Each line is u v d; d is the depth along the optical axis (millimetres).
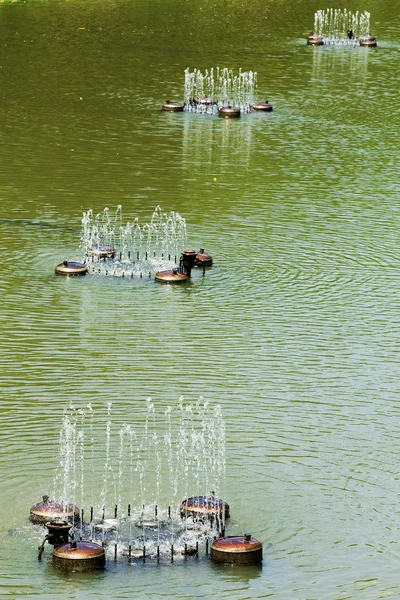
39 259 27828
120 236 29641
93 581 14828
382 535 16141
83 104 43906
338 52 56375
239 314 24703
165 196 33000
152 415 19484
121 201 32344
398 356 22547
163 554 15484
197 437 18734
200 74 49531
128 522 16234
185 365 21703
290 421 19453
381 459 18250
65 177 34312
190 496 16938
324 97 47000
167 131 40719
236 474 17609
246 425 19234
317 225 31094
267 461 18062
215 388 20688
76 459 17891
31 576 14883
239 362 21953
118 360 21844
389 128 42406
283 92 47625
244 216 31594
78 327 23562
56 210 31359
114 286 26297
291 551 15680
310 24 63562
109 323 23859
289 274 27422
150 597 14508
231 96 46500
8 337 22859
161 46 55094
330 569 15281
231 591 14688
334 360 22219
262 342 23062
